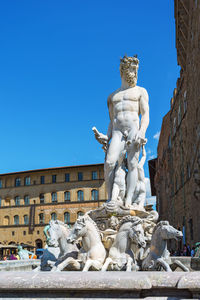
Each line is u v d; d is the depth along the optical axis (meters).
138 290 4.16
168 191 61.34
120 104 9.91
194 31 29.84
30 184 72.69
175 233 6.77
